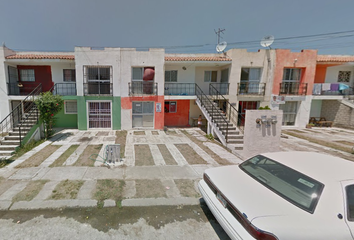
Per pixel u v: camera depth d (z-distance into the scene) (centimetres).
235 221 239
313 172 273
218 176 328
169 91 1296
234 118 1252
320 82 1482
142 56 1127
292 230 201
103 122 1168
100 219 326
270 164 322
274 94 1299
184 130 1220
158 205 375
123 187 442
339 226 206
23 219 318
